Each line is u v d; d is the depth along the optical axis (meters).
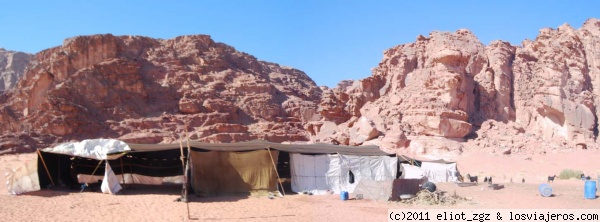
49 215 18.62
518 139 71.56
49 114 84.88
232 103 100.62
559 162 59.75
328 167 30.06
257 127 93.94
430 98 76.19
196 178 26.30
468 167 58.72
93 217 18.47
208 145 28.83
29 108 90.62
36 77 93.94
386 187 24.53
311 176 29.45
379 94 90.50
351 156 30.78
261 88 108.69
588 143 71.44
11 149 73.25
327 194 28.53
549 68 80.75
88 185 29.55
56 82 95.38
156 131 87.38
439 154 65.94
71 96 90.56
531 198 26.69
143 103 96.69
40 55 107.50
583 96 78.12
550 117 75.81
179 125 90.88
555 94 76.31
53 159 28.48
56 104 86.50
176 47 120.56
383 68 94.25
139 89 97.81
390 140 69.19
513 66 84.81
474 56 86.50
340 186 29.81
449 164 41.12
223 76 110.75
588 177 43.41
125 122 89.31
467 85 80.69
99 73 96.50
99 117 89.88
